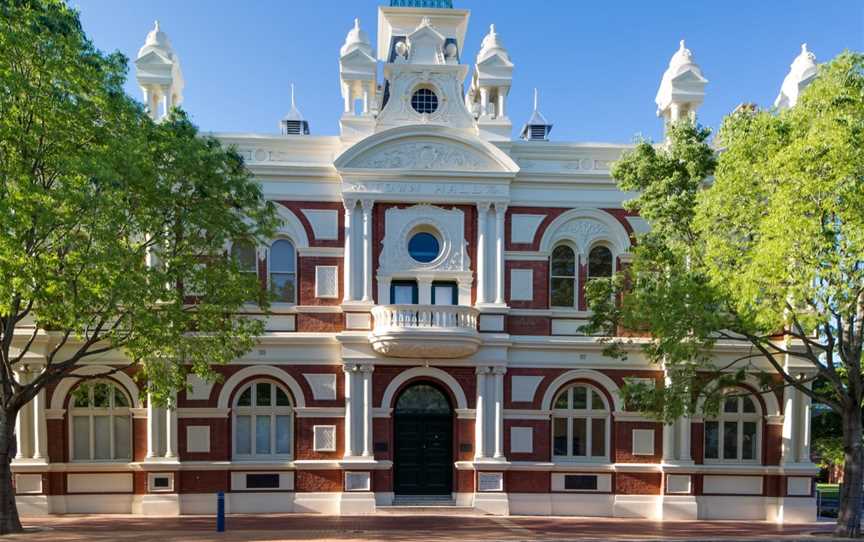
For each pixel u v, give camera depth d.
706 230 16.33
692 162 17.70
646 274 18.23
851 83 15.12
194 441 20.89
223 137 21.77
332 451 21.19
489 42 22.97
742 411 22.09
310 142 22.09
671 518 21.12
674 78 22.36
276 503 20.88
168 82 21.97
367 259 21.41
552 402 21.78
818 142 13.91
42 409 20.47
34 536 16.12
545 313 21.88
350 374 21.08
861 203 13.89
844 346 16.61
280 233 21.73
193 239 16.52
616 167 18.80
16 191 13.41
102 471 20.72
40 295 13.97
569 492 21.42
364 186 21.55
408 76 22.25
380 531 17.25
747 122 16.53
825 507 26.58
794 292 14.38
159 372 16.62
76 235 13.98
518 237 22.06
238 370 21.12
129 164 14.20
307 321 21.48
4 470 16.38
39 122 14.67
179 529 17.55
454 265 21.80
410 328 20.23
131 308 14.89
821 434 26.86
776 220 14.19
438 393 21.97
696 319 16.22
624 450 21.58
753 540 16.25
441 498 21.55
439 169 21.52
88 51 15.11
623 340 21.66
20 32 13.86
